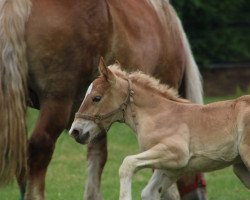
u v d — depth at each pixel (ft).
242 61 115.44
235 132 37.50
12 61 37.76
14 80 37.68
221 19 114.93
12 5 38.14
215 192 59.36
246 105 37.63
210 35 114.21
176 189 45.80
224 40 114.62
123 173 36.65
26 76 38.24
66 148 76.54
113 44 41.57
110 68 39.11
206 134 37.65
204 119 37.88
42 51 38.65
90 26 39.99
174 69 48.21
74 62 39.45
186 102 38.96
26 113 38.19
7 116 37.37
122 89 38.40
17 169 37.37
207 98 104.99
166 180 38.17
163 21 47.16
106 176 64.59
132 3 44.62
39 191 38.50
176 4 112.06
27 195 38.47
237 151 37.65
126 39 42.39
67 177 64.64
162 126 37.93
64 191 58.85
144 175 65.72
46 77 38.88
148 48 44.62
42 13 38.83
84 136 37.96
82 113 38.01
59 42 38.99
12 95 37.55
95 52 40.40
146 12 45.60
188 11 113.29
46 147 38.70
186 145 37.50
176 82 48.78
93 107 38.06
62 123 39.24
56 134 39.14
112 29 41.34
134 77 38.86
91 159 45.88
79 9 39.73
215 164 38.04
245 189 60.54
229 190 60.29
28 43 38.42
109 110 38.32
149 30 45.03
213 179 64.80
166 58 47.16
